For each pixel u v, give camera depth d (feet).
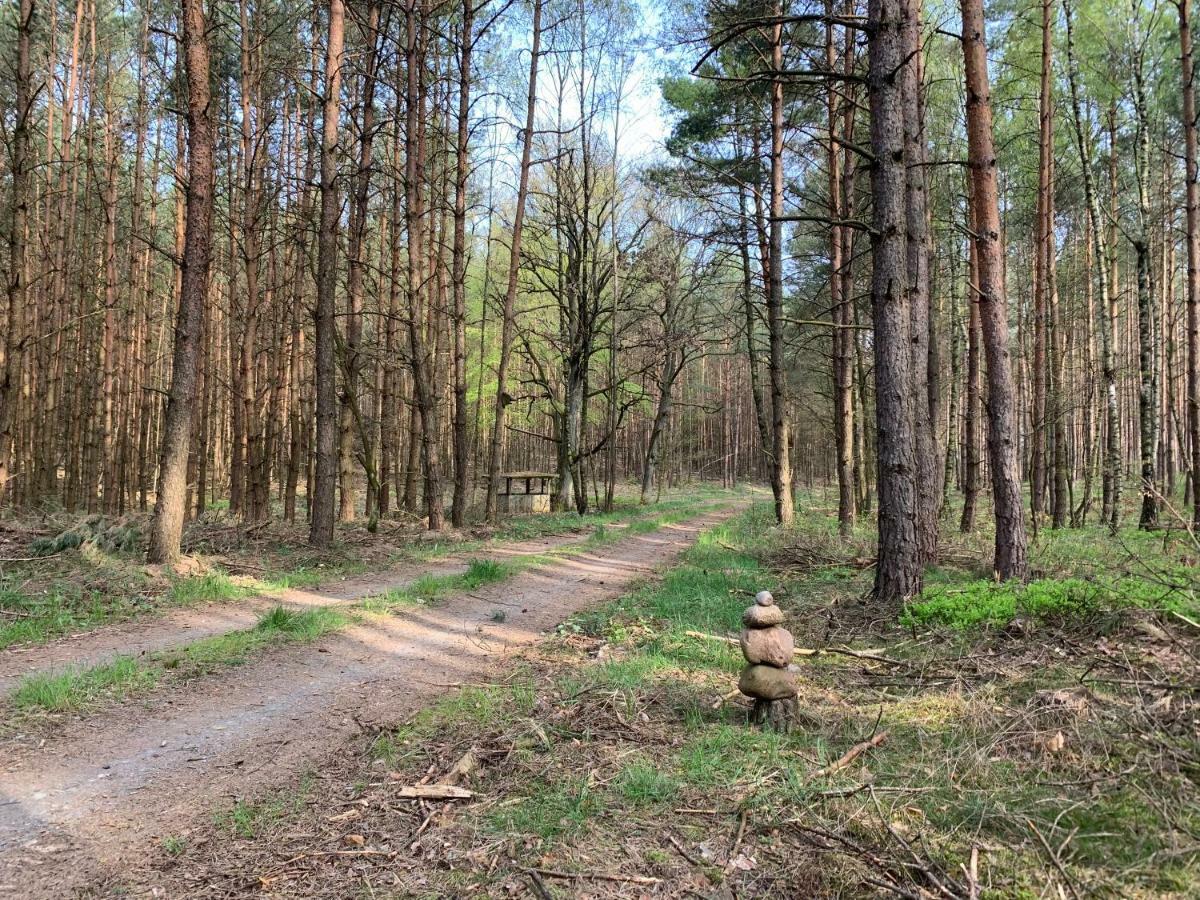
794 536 44.96
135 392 69.10
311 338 67.00
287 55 51.83
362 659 21.06
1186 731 11.43
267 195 55.52
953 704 14.88
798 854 9.85
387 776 13.20
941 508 58.03
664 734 14.53
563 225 80.02
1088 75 49.29
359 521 55.26
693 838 10.47
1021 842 9.47
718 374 160.97
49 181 54.13
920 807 10.71
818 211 61.46
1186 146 38.32
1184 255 75.97
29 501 51.31
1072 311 71.36
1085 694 13.44
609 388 84.53
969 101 25.21
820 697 16.43
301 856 10.48
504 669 20.17
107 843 10.90
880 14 22.95
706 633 22.45
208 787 12.86
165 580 29.17
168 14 56.90
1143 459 43.83
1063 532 44.34
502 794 12.18
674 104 57.36
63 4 56.80
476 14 56.24
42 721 15.56
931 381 47.39
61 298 54.24
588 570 38.34
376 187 59.31
